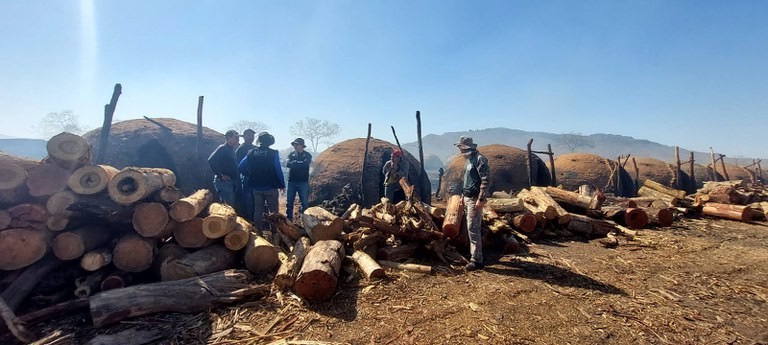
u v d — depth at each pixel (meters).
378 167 14.60
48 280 3.96
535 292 4.48
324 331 3.47
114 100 9.03
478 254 5.39
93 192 4.17
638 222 8.07
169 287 3.79
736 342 3.29
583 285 4.72
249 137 8.19
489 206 7.65
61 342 3.04
